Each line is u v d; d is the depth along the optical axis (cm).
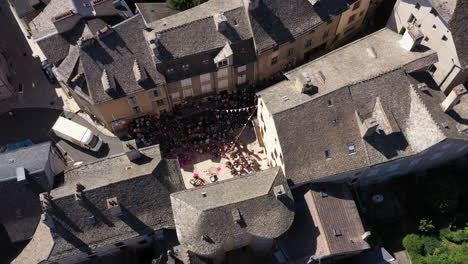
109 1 5516
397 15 5716
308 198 4506
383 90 4581
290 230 4450
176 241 4403
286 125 4447
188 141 5597
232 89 5997
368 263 4572
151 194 4381
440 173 5328
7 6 7062
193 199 4231
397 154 4503
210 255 4231
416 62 4703
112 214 4312
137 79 5106
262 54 5388
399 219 5150
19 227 4525
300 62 6281
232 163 5459
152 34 5078
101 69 5131
